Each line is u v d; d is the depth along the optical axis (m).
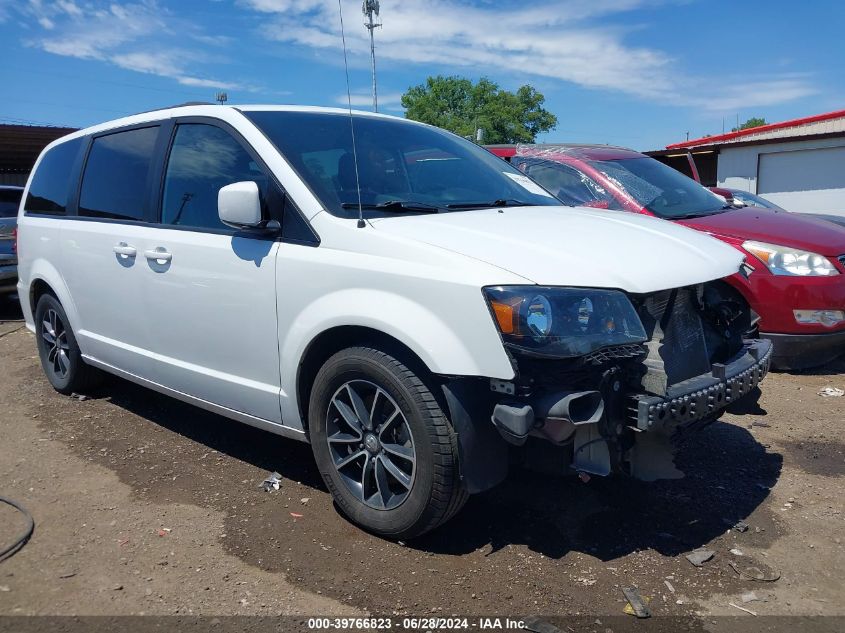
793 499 3.64
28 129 18.89
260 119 3.75
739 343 3.53
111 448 4.27
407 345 2.84
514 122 49.25
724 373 3.11
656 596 2.80
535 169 6.74
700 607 2.74
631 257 3.03
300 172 3.41
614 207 6.18
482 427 2.83
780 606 2.76
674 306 3.10
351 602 2.74
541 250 2.91
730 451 4.26
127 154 4.46
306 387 3.42
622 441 2.84
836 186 18.48
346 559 3.03
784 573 2.98
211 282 3.64
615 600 2.78
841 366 6.04
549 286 2.72
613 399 2.77
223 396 3.75
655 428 2.76
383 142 3.97
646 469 2.98
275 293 3.34
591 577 2.92
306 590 2.82
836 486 3.80
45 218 5.18
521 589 2.83
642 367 2.82
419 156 4.03
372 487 3.25
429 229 3.09
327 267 3.13
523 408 2.65
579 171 6.52
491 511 3.45
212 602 2.74
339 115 4.09
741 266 3.62
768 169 19.55
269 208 3.43
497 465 2.90
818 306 5.36
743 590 2.86
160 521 3.36
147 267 4.02
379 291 2.96
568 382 2.71
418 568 2.97
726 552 3.13
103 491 3.68
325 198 3.32
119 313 4.35
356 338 3.18
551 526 3.32
